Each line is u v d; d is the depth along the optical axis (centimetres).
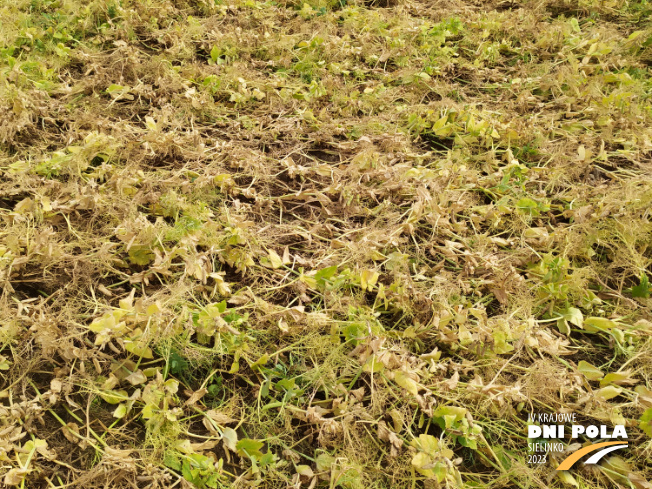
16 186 243
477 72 359
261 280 222
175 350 188
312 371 188
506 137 296
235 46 357
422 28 383
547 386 187
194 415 174
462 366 192
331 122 304
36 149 264
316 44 360
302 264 227
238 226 225
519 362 201
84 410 176
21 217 220
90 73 322
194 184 248
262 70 348
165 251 212
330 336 195
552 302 215
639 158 293
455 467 165
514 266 236
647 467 172
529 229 242
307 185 270
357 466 163
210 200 251
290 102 318
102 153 263
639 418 186
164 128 289
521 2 440
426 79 338
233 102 318
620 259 236
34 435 169
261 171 267
